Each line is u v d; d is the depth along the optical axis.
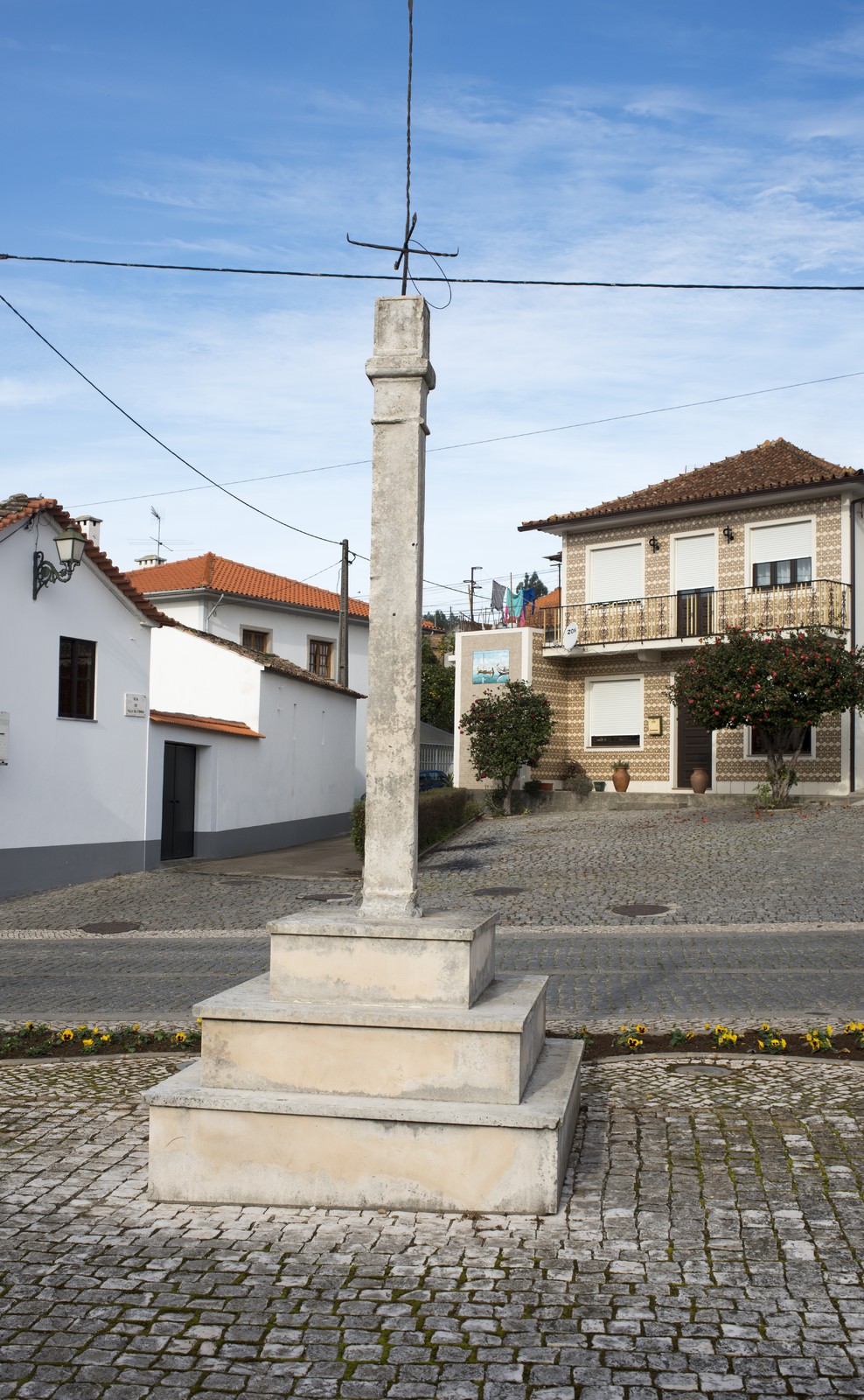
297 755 27.67
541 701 29.17
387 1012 4.77
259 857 23.69
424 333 5.42
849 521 26.69
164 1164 4.84
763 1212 4.66
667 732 30.05
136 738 20.36
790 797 26.28
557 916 15.52
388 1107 4.66
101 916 16.17
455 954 4.84
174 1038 7.78
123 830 20.05
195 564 37.91
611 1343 3.63
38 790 18.09
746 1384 3.39
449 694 53.06
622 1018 8.62
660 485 32.25
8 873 17.52
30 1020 9.05
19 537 17.50
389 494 5.37
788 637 25.09
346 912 5.41
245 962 12.16
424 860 21.34
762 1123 5.77
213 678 26.16
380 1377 3.45
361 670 40.06
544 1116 4.58
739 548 28.56
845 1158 5.24
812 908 15.03
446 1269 4.14
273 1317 3.81
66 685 18.75
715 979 10.47
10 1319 3.83
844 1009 8.86
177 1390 3.40
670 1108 6.04
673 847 20.64
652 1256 4.25
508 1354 3.57
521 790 30.53
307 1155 4.74
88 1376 3.47
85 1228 4.57
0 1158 5.45
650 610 30.02
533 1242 4.36
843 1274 4.10
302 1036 4.84
